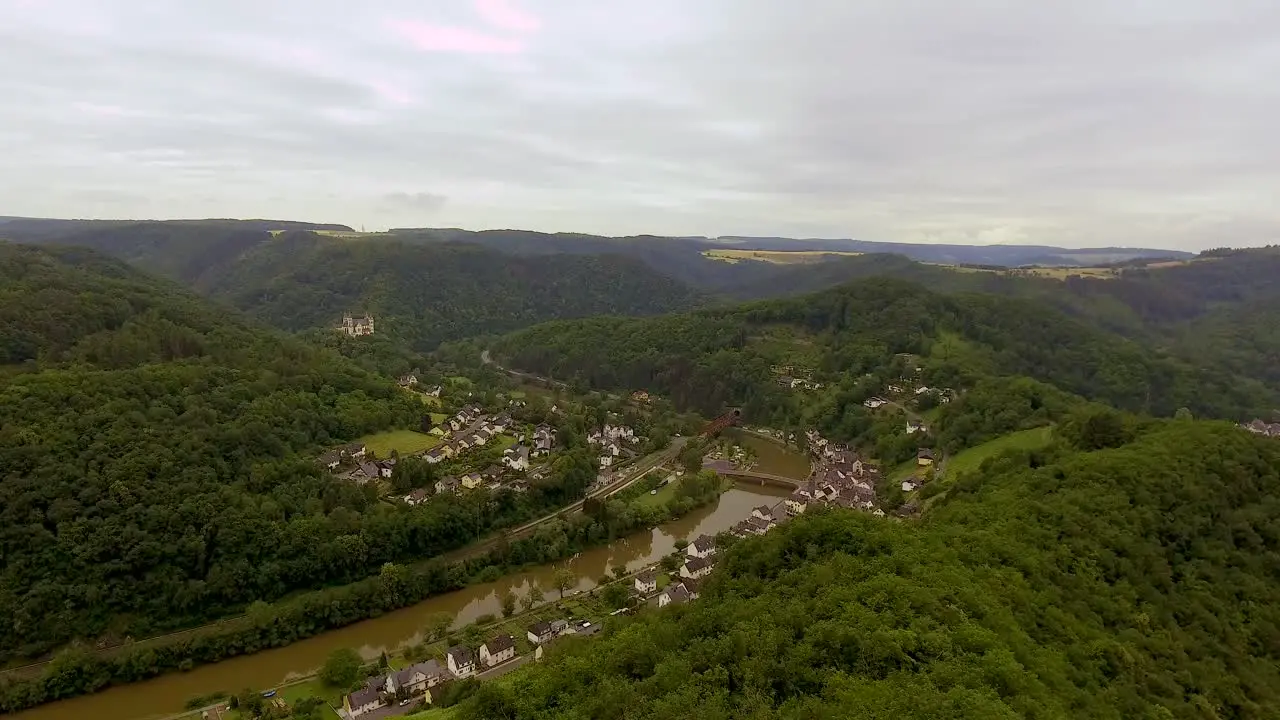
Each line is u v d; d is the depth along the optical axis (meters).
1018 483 108.62
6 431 121.31
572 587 138.38
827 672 57.88
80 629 110.31
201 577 122.12
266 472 142.38
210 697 102.00
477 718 66.06
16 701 97.88
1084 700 56.12
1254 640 80.06
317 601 121.06
